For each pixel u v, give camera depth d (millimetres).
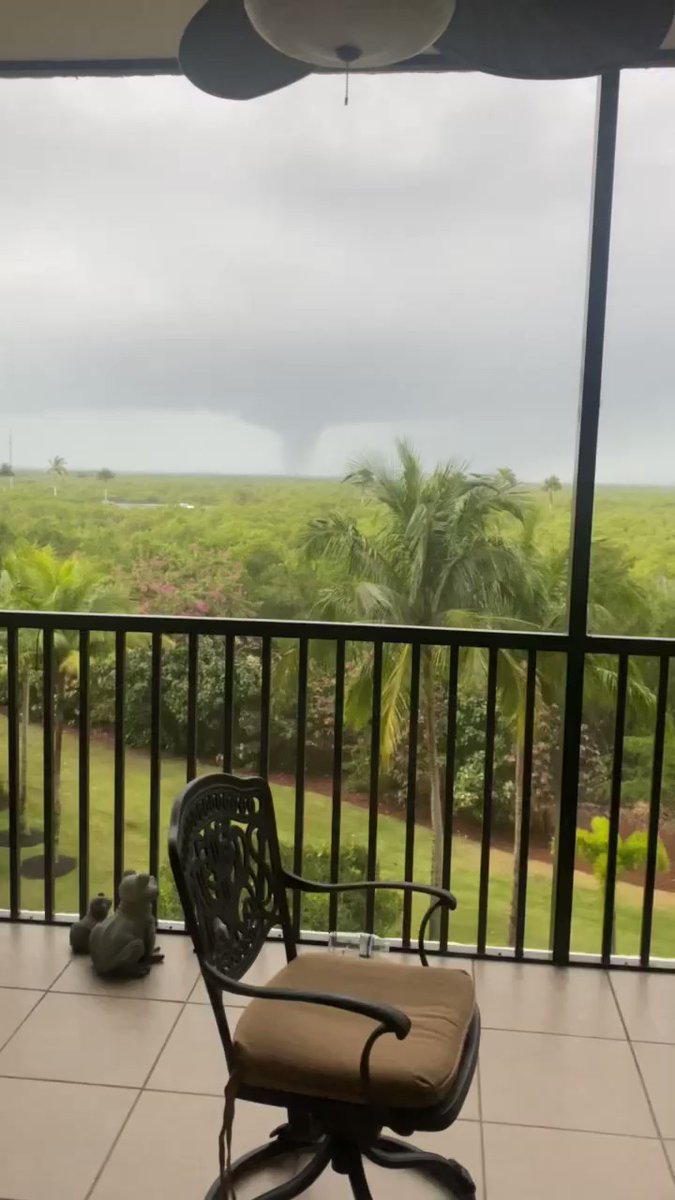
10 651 2854
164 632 2781
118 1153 1900
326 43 1451
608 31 1539
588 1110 2080
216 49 1726
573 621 2664
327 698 14695
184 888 1528
